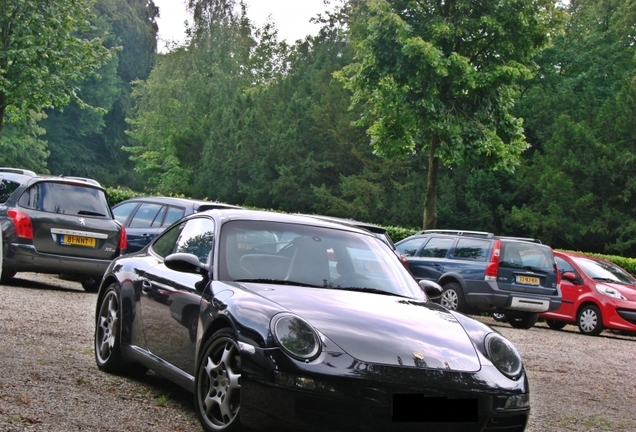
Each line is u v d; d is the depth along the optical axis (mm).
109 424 4898
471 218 43438
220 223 5812
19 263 12125
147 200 14070
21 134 26703
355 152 47625
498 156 21422
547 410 7242
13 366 6336
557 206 39188
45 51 24203
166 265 5496
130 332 6320
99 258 12656
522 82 48156
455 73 20547
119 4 81250
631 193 39031
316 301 5020
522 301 15516
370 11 21125
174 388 6242
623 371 10531
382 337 4699
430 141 21828
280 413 4355
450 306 16062
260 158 52719
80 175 78812
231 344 4742
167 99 63719
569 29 49781
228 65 66125
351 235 6227
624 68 47125
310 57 59875
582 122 40969
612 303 16297
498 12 20781
